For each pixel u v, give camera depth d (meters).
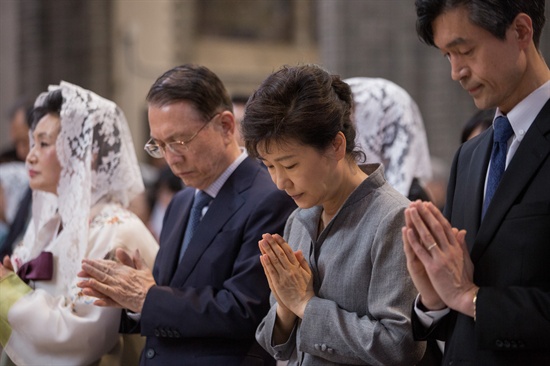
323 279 3.08
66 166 4.11
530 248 2.63
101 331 3.94
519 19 2.69
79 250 4.00
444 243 2.67
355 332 2.91
